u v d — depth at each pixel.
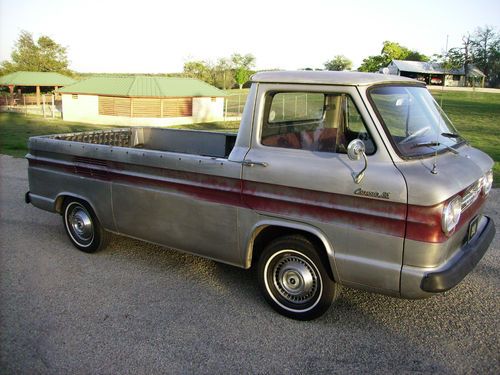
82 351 3.74
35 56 64.75
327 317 4.25
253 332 4.01
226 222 4.33
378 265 3.61
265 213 4.07
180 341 3.88
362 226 3.64
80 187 5.53
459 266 3.62
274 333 4.00
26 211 7.70
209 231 4.47
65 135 6.32
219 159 4.29
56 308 4.43
